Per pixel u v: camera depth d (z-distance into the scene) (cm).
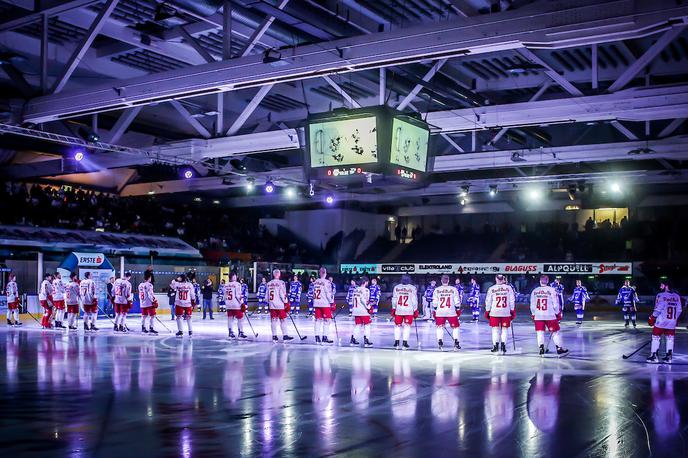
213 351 1791
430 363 1547
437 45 1341
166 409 971
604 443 785
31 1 1686
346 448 755
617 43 1888
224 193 4875
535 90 2384
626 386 1221
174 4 1534
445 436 813
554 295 1741
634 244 4731
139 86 1688
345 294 4700
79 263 3039
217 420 897
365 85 2270
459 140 3183
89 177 4397
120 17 1769
